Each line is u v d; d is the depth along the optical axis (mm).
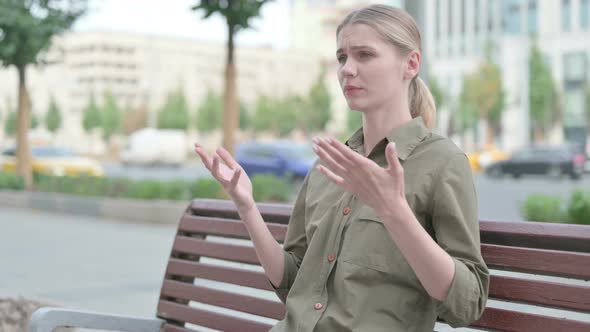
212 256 2424
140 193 13844
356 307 1693
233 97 13062
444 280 1521
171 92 85188
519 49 57344
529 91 50719
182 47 109250
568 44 55031
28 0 16625
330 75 102688
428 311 1710
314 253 1843
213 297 2371
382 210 1438
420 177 1697
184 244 2531
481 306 1609
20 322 3297
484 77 51656
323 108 70000
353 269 1715
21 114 17719
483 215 15617
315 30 119312
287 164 23516
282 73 114625
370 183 1415
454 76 63688
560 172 28766
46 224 12508
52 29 16578
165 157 46094
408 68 1766
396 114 1784
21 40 16938
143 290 6375
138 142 46531
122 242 9930
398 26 1740
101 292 6258
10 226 12180
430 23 65312
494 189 24156
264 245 1946
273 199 14375
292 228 2051
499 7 60250
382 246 1700
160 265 7883
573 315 4098
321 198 1919
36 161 23219
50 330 2039
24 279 6930
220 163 1871
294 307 1805
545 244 1747
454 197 1655
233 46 13008
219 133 86188
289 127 79000
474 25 62094
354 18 1765
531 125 52375
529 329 1707
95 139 102312
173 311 2473
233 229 2373
